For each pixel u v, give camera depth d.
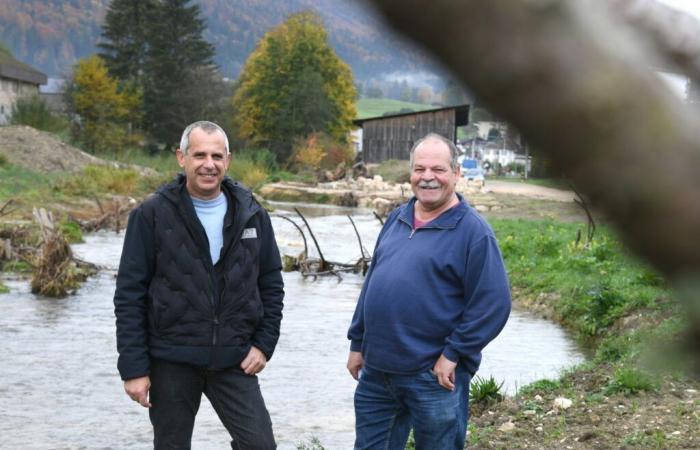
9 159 46.03
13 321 14.87
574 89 0.48
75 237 26.92
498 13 0.48
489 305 5.29
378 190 55.50
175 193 5.63
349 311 16.69
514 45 0.48
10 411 9.72
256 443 5.68
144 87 84.62
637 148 0.48
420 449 5.52
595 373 9.70
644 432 7.66
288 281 20.92
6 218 29.45
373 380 5.59
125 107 78.12
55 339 13.52
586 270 17.31
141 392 5.58
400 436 5.70
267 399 10.36
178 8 85.19
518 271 19.16
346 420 9.55
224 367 5.67
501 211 39.75
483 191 48.88
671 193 0.48
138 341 5.60
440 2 0.48
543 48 0.48
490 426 8.30
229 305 5.65
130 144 77.94
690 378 0.53
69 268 18.05
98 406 10.02
